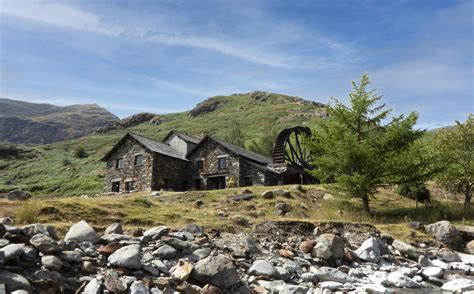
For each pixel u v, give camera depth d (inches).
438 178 935.0
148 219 547.2
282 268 412.5
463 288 412.2
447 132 973.2
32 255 303.1
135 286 301.9
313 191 1014.4
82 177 2250.2
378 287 397.4
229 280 345.4
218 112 4741.6
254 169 1488.7
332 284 393.4
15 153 3142.2
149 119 4840.1
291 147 1560.0
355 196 852.6
